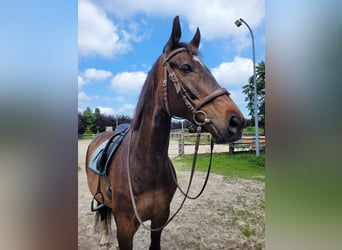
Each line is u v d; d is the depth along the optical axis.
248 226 2.58
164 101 1.20
